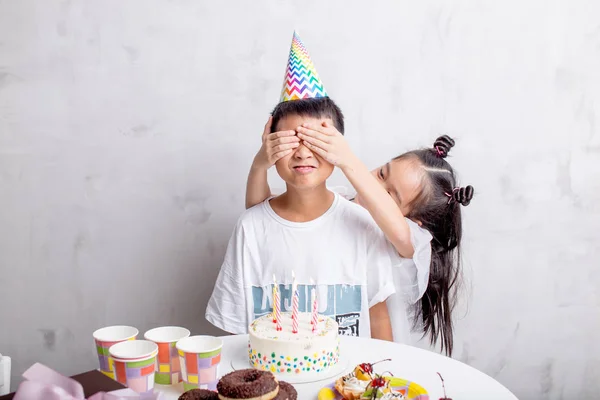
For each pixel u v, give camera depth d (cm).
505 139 176
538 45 174
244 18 172
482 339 181
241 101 174
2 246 178
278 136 128
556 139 177
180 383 102
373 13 172
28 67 173
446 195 162
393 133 174
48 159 176
